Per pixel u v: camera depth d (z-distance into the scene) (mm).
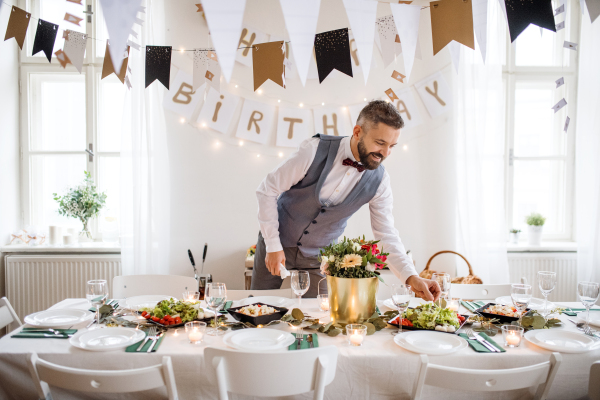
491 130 3279
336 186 1942
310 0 1338
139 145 3100
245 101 3299
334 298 1619
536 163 3672
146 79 2109
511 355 1345
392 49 1990
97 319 1613
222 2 1128
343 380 1335
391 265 1915
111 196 3482
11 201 3326
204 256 3148
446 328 1535
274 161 3350
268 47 1812
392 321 1606
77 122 3488
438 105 3367
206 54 2385
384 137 1716
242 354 1139
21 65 3387
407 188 3396
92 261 3217
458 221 3309
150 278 2211
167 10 3232
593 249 3234
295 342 1416
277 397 1327
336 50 1751
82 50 1918
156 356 1323
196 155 3303
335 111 3332
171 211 3301
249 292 2096
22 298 3189
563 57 3621
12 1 3328
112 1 1269
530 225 3482
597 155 3207
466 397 1367
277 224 1944
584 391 1385
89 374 1135
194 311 1640
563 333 1505
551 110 3660
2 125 3217
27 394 1338
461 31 1643
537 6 1570
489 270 3283
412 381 1336
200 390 1332
